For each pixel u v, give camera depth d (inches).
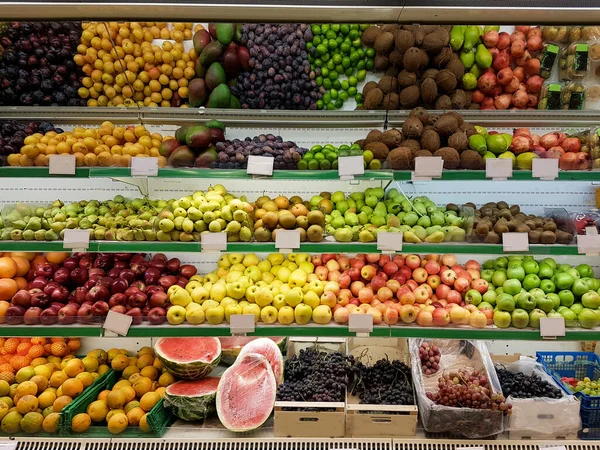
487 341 100.0
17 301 80.1
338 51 88.7
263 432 76.6
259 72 86.6
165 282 85.8
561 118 89.7
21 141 78.9
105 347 98.6
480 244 77.3
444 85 84.2
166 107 89.0
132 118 90.2
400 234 76.5
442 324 79.0
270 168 75.9
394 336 78.1
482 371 82.0
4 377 81.3
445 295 84.8
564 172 76.9
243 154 77.5
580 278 87.0
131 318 78.1
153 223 77.4
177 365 81.8
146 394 79.7
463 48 87.5
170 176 76.6
